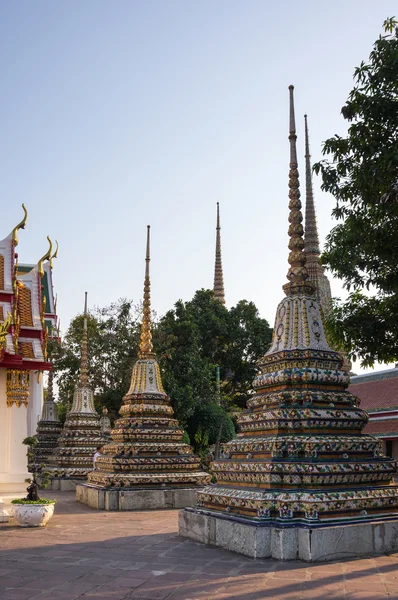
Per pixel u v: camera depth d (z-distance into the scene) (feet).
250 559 34.45
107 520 53.62
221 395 173.27
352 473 37.91
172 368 141.18
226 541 37.91
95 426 95.81
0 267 72.69
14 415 67.10
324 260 49.49
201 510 42.27
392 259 44.24
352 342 48.55
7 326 60.64
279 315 45.29
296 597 26.48
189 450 69.00
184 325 147.33
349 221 44.78
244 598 26.48
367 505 36.68
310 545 33.27
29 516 48.80
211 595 27.07
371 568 31.48
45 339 79.20
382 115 41.22
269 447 38.78
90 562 34.55
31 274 85.05
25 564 34.17
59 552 37.78
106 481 64.08
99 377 147.95
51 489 90.48
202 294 187.93
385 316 47.16
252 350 182.29
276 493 36.42
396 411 115.75
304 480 36.91
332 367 42.63
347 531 34.40
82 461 91.97
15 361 66.69
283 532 34.09
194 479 66.08
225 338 182.39
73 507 65.26
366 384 135.64
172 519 54.13
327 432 39.88
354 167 43.45
